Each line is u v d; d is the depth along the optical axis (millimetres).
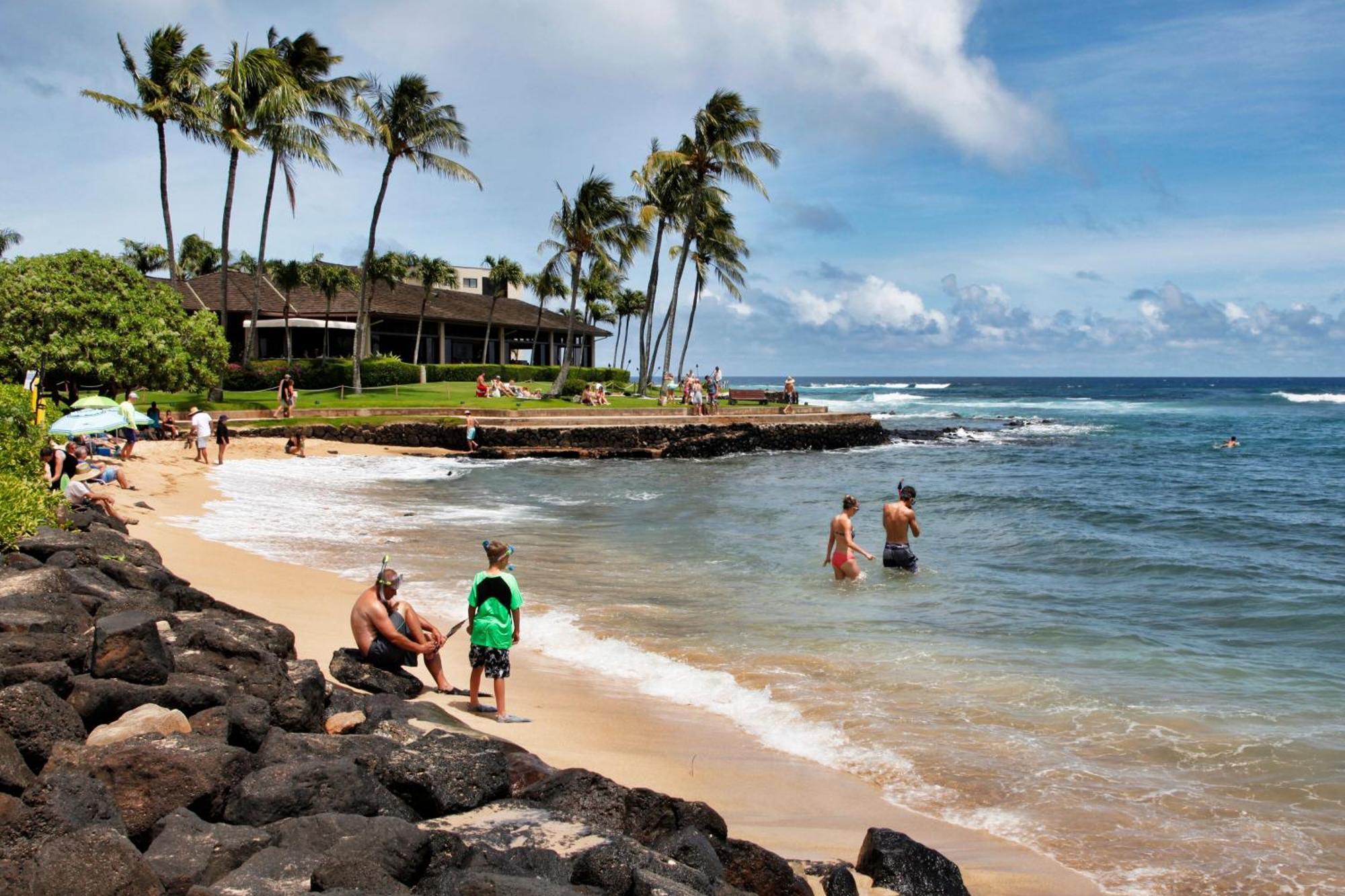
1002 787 6957
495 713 8148
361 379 49781
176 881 4215
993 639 11156
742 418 48438
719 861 5039
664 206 53500
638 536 19516
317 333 60938
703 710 8680
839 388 180500
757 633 11375
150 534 15820
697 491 29078
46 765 5090
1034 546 18328
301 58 44688
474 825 5258
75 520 12477
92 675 6160
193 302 57062
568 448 41188
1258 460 42125
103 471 20328
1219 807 6582
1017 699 8930
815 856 5746
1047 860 5809
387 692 8172
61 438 22328
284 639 8086
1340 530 21172
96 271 34688
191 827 4629
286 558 15375
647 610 12578
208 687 6262
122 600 8367
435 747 5773
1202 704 8789
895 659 10227
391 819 4680
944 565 16297
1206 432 60375
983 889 5391
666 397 51750
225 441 30547
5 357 32500
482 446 40500
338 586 13188
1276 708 8703
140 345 33781
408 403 45156
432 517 21859
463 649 10539
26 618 6797
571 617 12094
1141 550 17750
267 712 6160
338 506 23219
